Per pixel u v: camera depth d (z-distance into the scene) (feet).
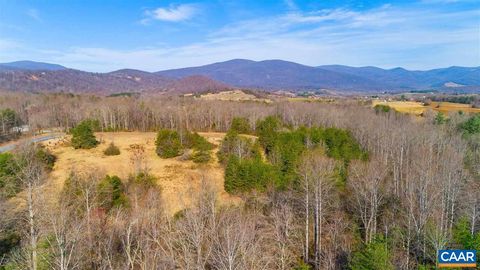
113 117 312.71
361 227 125.49
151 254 88.28
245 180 152.15
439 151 188.03
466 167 173.78
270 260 86.12
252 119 302.25
